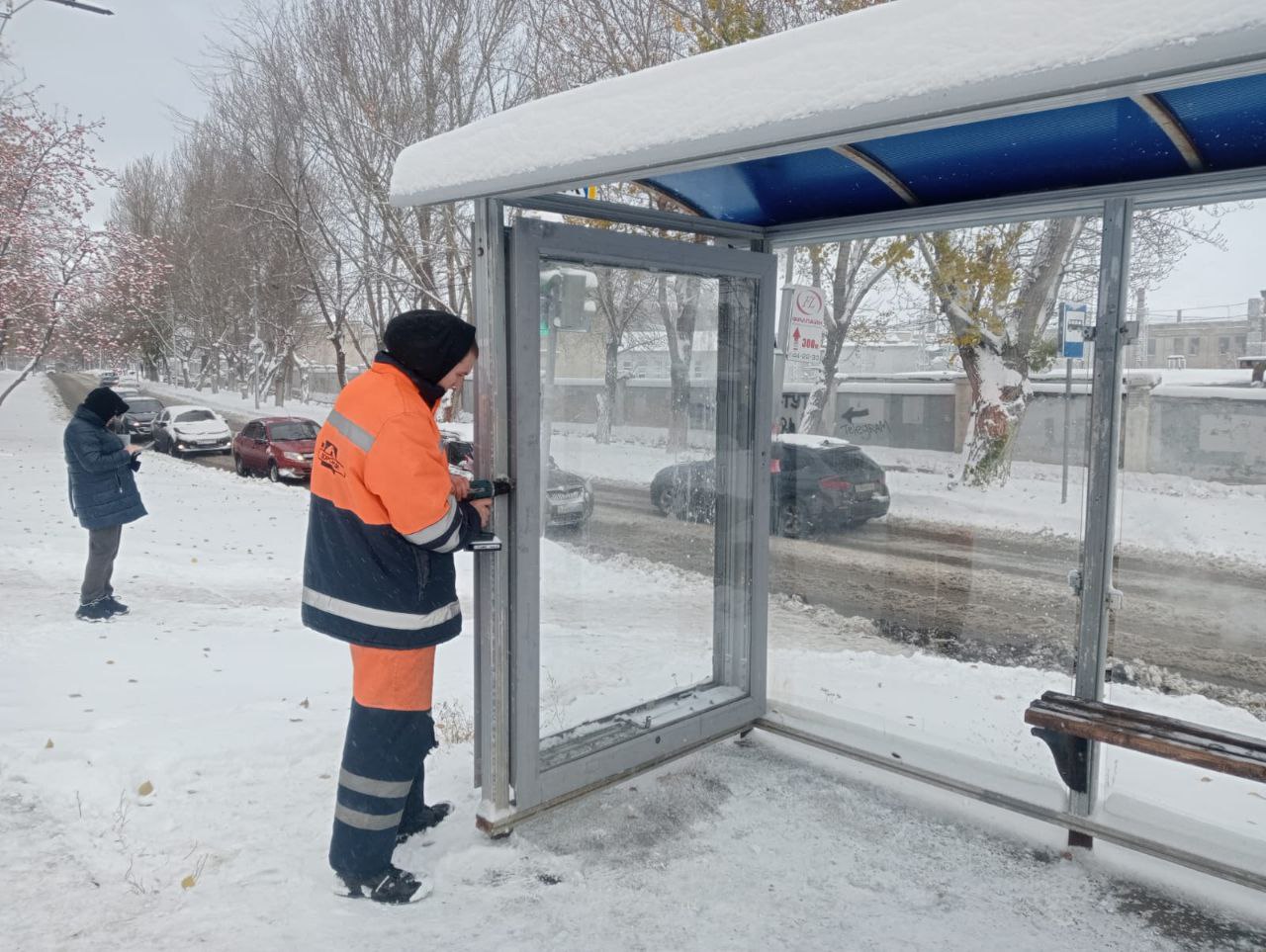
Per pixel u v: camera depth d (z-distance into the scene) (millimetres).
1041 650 4035
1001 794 3430
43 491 14805
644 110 2469
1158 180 3078
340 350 27875
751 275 3926
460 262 19969
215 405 45875
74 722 4473
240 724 4527
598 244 3320
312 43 20375
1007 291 4148
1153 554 5086
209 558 10234
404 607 2793
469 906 2873
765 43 2248
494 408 3109
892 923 2818
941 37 1954
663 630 3906
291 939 2662
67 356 25656
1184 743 2850
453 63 19391
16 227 21062
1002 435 4129
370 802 2852
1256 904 2939
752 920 2816
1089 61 1760
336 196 22453
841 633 4465
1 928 2668
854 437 4559
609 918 2812
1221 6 1618
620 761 3592
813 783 3793
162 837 3275
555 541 3414
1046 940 2746
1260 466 4477
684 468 3910
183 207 43344
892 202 3729
